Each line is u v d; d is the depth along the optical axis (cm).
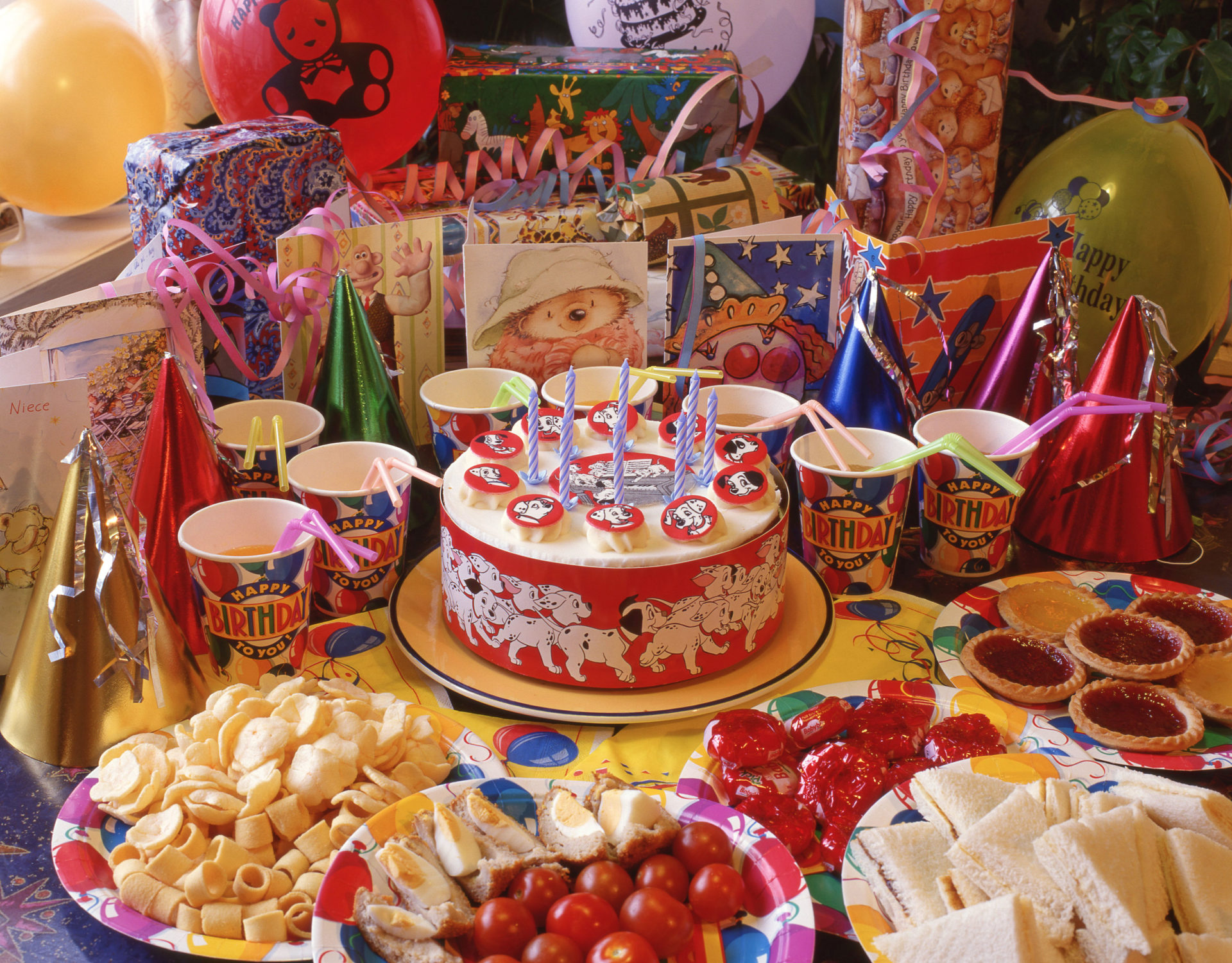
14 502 82
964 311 114
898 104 122
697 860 63
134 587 77
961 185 125
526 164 140
